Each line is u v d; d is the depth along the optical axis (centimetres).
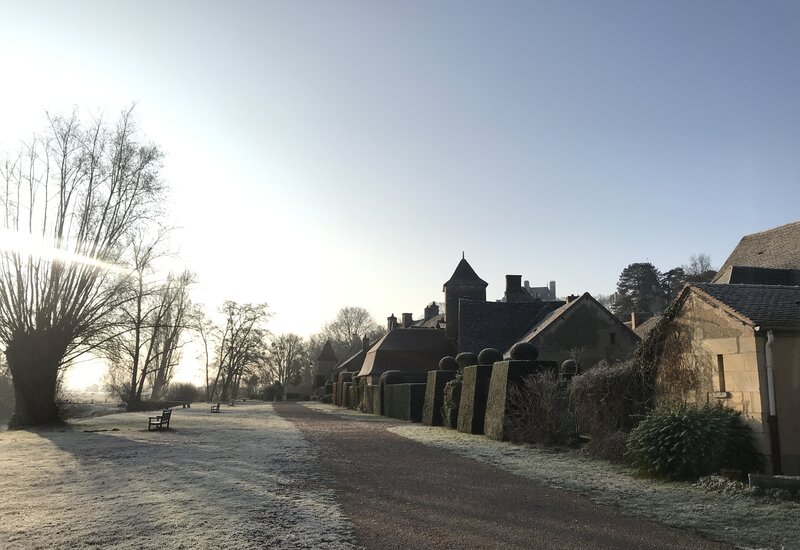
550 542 691
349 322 11575
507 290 5169
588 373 1552
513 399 1856
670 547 675
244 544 662
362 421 3103
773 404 1112
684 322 1342
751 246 3172
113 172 2814
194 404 6228
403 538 700
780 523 782
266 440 1898
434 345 5181
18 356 2600
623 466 1283
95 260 2756
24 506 852
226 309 7750
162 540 675
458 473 1216
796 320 1141
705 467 1091
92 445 1709
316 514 813
